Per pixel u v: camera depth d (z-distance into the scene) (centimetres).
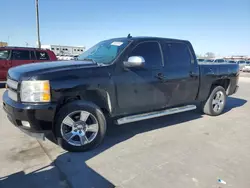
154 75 422
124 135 432
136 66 379
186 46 488
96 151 358
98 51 437
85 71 348
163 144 390
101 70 362
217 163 324
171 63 454
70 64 361
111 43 432
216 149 373
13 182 266
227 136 437
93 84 349
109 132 448
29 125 321
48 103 316
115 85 373
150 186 265
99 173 292
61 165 310
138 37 426
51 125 328
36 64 374
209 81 536
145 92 414
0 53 997
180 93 475
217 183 274
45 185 262
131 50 398
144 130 462
